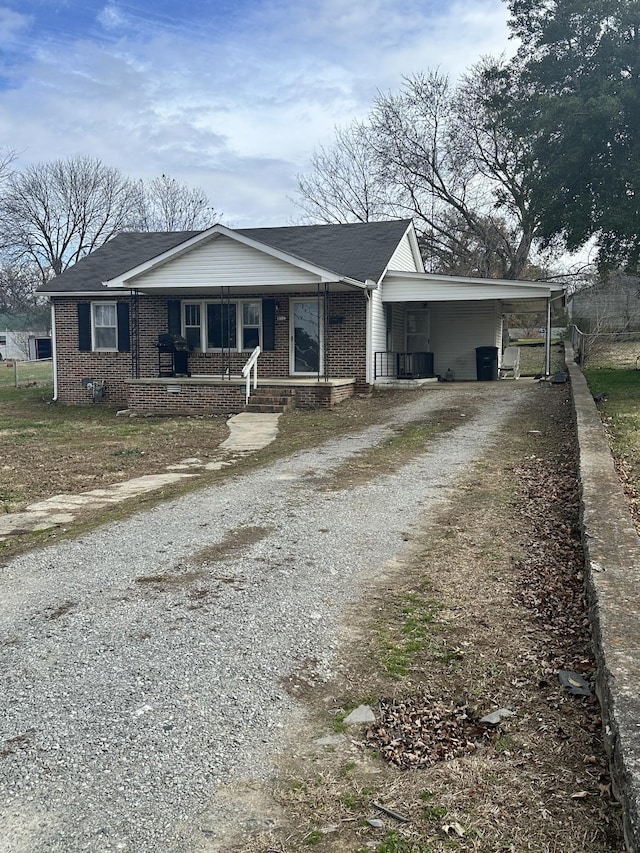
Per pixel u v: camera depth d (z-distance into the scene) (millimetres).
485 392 15945
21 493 8094
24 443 12133
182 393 16391
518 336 39531
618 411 12141
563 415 12125
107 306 19234
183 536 5922
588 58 15398
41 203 49031
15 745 2873
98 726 3006
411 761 2740
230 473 8844
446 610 4195
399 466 8656
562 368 21578
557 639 3770
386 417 13305
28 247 49156
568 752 2744
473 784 2568
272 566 5059
